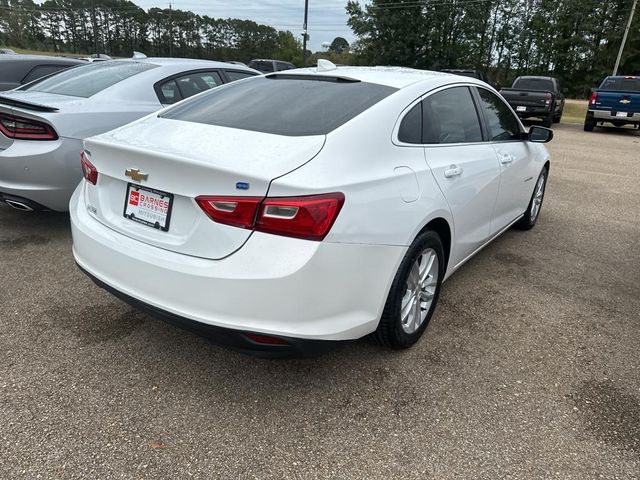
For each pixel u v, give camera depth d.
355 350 2.88
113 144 2.39
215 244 2.09
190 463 2.04
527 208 4.95
